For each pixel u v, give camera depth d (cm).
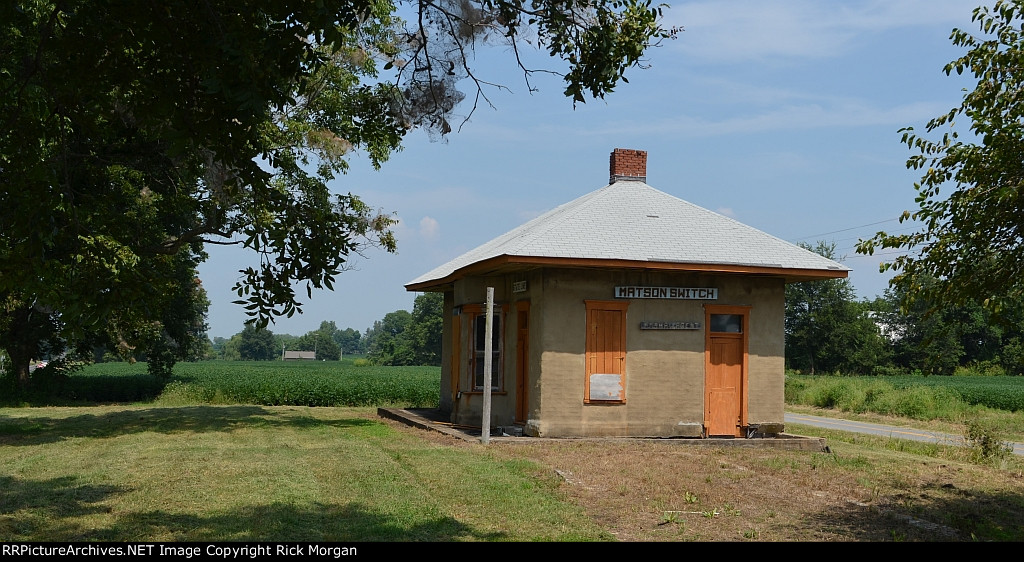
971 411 3734
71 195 781
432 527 939
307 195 2061
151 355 4166
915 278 998
